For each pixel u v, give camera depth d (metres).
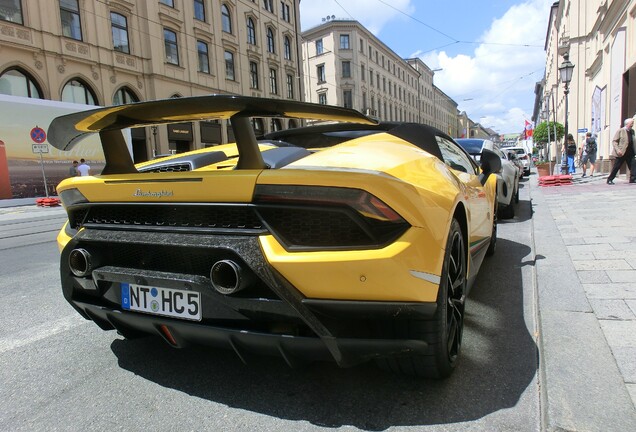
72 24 19.77
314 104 1.96
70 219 2.44
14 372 2.50
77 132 2.34
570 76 14.66
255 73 32.69
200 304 1.95
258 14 32.56
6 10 17.31
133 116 2.13
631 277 3.39
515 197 8.53
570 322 2.62
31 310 3.60
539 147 53.69
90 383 2.35
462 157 3.76
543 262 3.96
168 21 24.47
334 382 2.25
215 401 2.12
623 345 2.32
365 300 1.73
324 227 1.79
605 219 5.95
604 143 17.20
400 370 2.16
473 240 3.10
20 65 17.77
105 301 2.28
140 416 2.02
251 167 1.93
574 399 1.86
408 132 3.01
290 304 1.74
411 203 1.84
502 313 3.14
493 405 1.98
